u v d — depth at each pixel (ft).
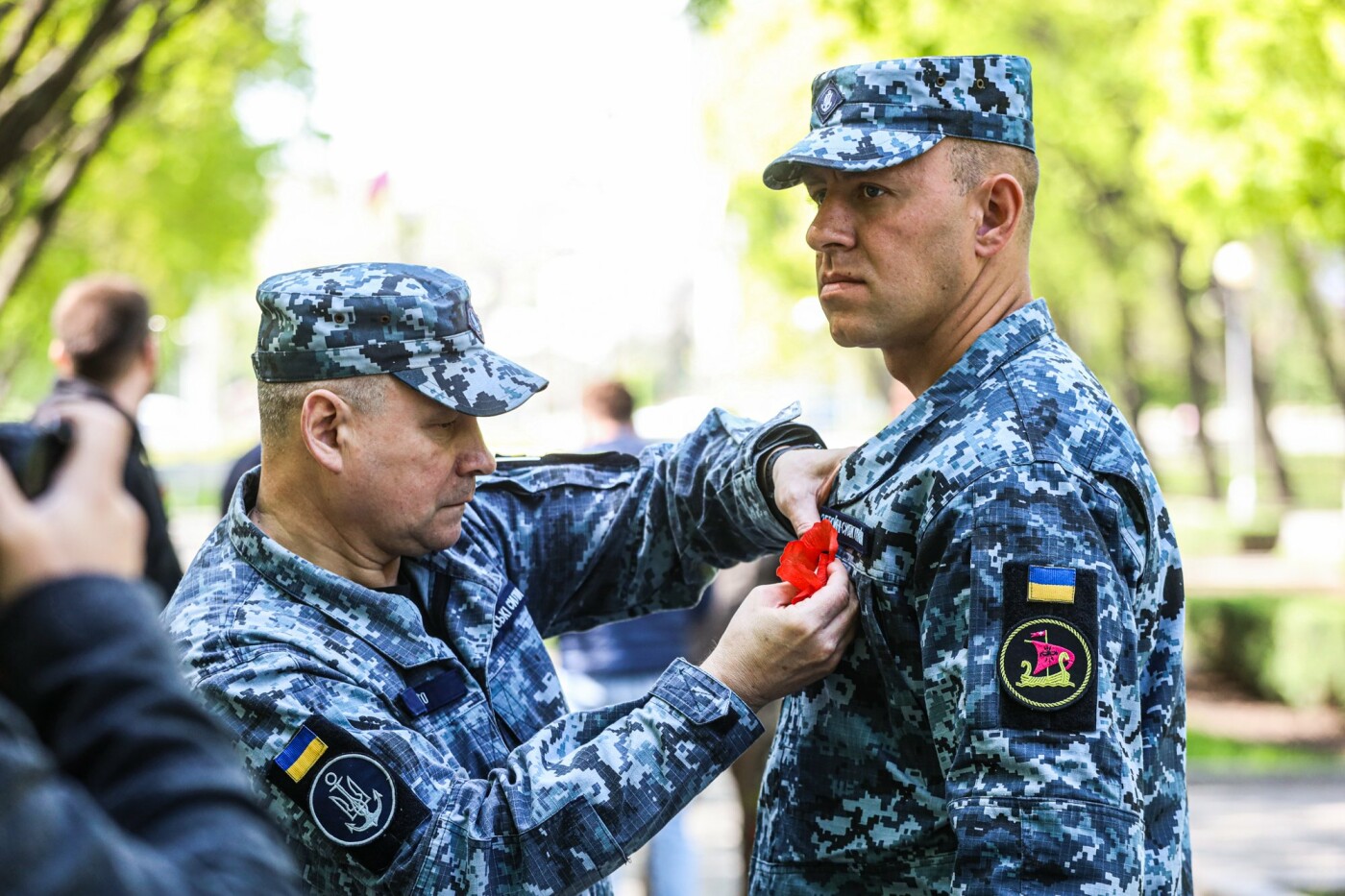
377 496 7.59
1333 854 26.55
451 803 7.02
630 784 6.97
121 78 26.45
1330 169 32.45
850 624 7.07
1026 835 6.22
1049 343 7.29
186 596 7.69
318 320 7.49
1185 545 75.56
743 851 18.38
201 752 3.95
